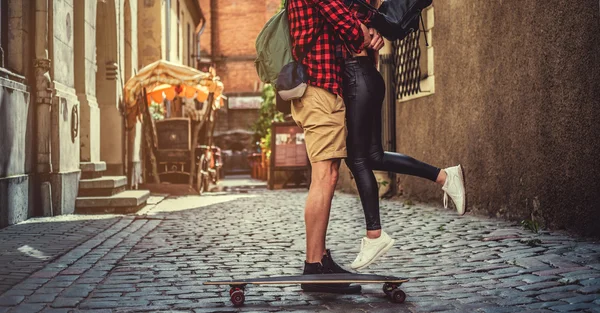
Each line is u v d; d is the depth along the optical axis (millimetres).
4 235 6676
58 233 6902
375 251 3795
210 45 36812
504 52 7430
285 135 16250
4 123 7461
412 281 4262
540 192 6680
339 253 5625
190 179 14055
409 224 7422
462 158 8688
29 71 8633
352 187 13211
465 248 5523
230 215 9133
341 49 3855
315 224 3910
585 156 5855
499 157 7625
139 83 13109
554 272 4246
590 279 3939
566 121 6141
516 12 7113
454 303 3594
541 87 6605
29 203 8406
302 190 15477
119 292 4059
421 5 3906
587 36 5793
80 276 4551
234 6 37000
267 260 5281
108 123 12305
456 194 3844
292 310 3521
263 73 3971
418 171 3877
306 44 3811
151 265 5062
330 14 3682
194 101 24781
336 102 3793
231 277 4555
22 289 4066
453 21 8875
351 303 3654
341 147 3814
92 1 11062
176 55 22969
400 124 11117
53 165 8891
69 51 9711
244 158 32938
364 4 3787
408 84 10711
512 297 3660
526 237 5910
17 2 8344
